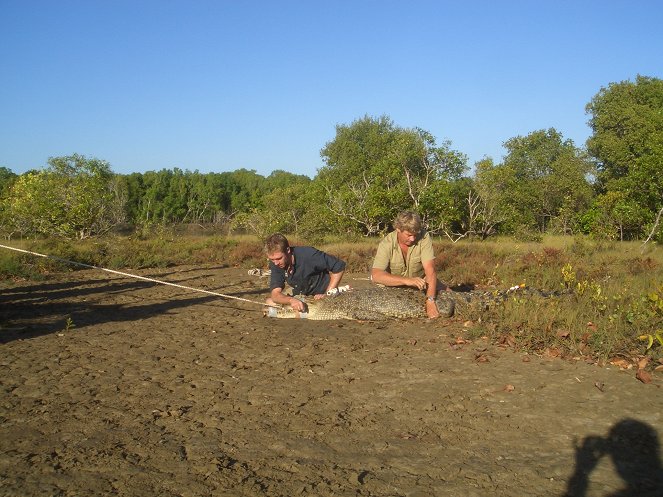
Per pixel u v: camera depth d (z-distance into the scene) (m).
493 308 8.27
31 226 25.72
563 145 45.66
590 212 27.75
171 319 8.91
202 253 19.72
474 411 4.95
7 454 4.12
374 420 4.77
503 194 29.48
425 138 28.34
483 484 3.73
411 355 6.59
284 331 7.88
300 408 5.03
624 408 4.97
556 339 6.87
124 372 6.03
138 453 4.15
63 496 3.55
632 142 38.66
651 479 3.79
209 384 5.65
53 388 5.53
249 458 4.09
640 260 14.27
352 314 8.43
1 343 7.29
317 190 31.41
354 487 3.69
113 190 33.31
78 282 13.87
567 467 3.96
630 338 6.80
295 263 8.59
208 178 58.00
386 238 8.77
